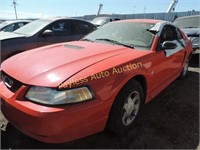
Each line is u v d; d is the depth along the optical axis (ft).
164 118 10.63
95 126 7.55
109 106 7.77
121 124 8.66
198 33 22.61
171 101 12.61
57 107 6.68
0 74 8.80
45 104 6.77
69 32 20.03
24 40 16.94
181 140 9.02
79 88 7.00
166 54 11.42
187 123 10.31
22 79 7.41
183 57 14.88
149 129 9.64
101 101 7.41
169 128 9.80
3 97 7.72
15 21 30.83
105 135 9.04
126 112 8.86
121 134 9.00
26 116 6.94
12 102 7.30
